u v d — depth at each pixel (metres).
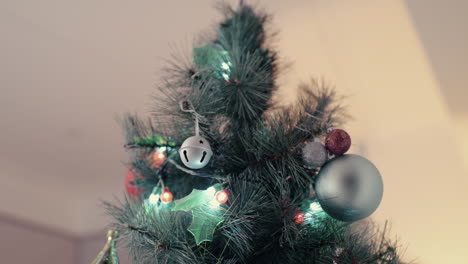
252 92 0.68
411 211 0.70
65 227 1.45
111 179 1.37
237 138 0.69
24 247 1.39
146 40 1.03
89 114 1.20
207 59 0.73
